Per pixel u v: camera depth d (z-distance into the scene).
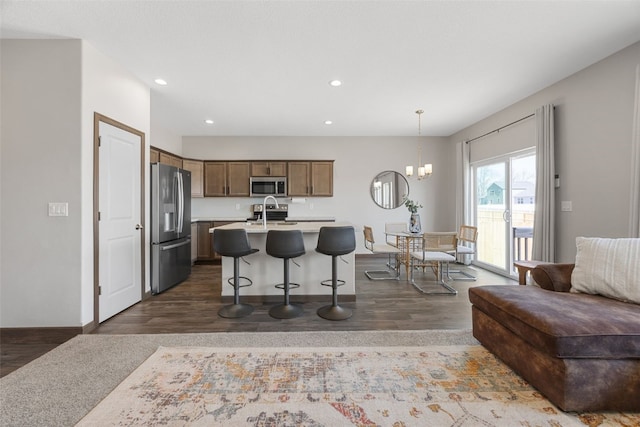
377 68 3.01
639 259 1.85
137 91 3.21
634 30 2.34
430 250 3.84
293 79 3.27
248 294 3.31
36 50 2.41
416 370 1.89
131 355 2.09
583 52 2.69
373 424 1.42
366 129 5.53
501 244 4.54
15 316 2.41
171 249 3.82
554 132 3.34
